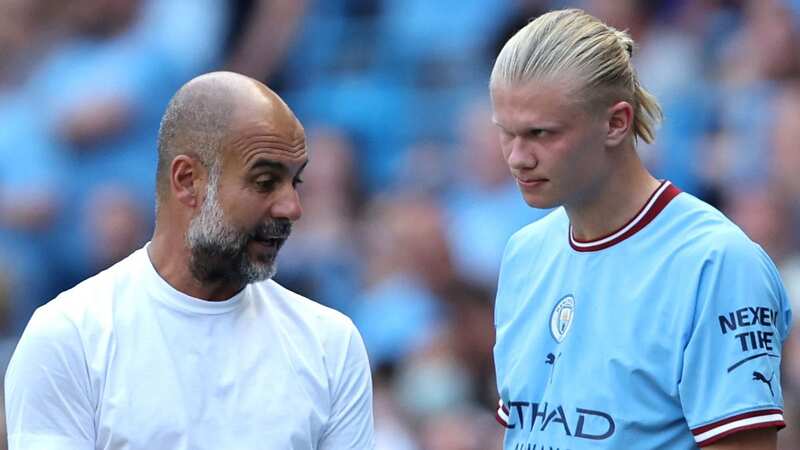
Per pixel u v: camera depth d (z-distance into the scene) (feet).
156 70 123.24
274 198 49.88
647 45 115.34
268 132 49.52
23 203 117.19
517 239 53.83
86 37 126.31
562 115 47.19
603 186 49.06
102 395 49.47
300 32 130.41
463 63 124.16
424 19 127.54
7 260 108.99
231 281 50.85
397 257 104.37
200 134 50.01
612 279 49.21
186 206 50.42
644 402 47.78
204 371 50.26
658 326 47.73
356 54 128.47
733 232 47.88
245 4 130.82
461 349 100.73
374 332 101.96
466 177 113.29
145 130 121.29
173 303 50.55
